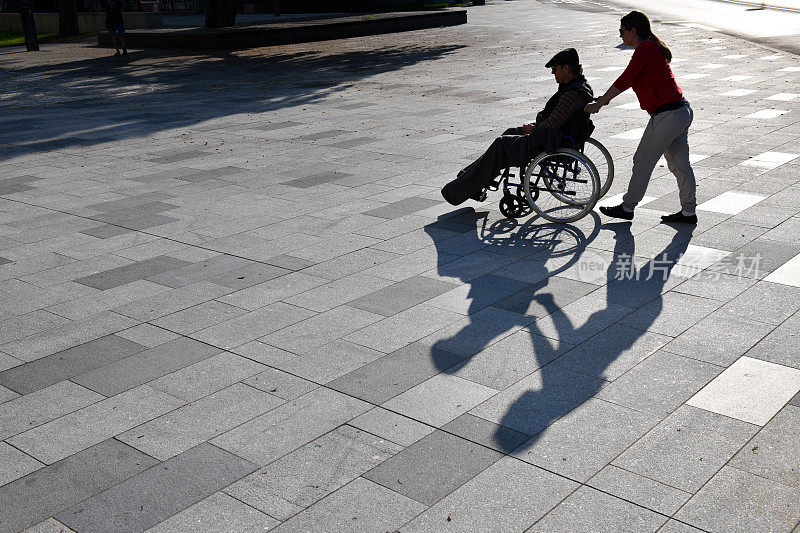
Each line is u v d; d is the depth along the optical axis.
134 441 4.08
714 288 5.81
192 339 5.25
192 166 10.38
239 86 18.28
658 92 6.79
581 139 7.19
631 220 7.44
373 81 18.25
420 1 51.81
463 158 10.20
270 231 7.51
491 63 21.02
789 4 41.59
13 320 5.66
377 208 8.14
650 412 4.20
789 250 6.52
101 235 7.56
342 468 3.79
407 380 4.60
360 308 5.66
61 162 10.94
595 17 37.00
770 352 4.82
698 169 9.20
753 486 3.56
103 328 5.48
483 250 6.79
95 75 21.44
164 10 48.06
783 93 14.59
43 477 3.80
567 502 3.49
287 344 5.12
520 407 4.29
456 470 3.74
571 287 5.93
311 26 29.56
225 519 3.44
